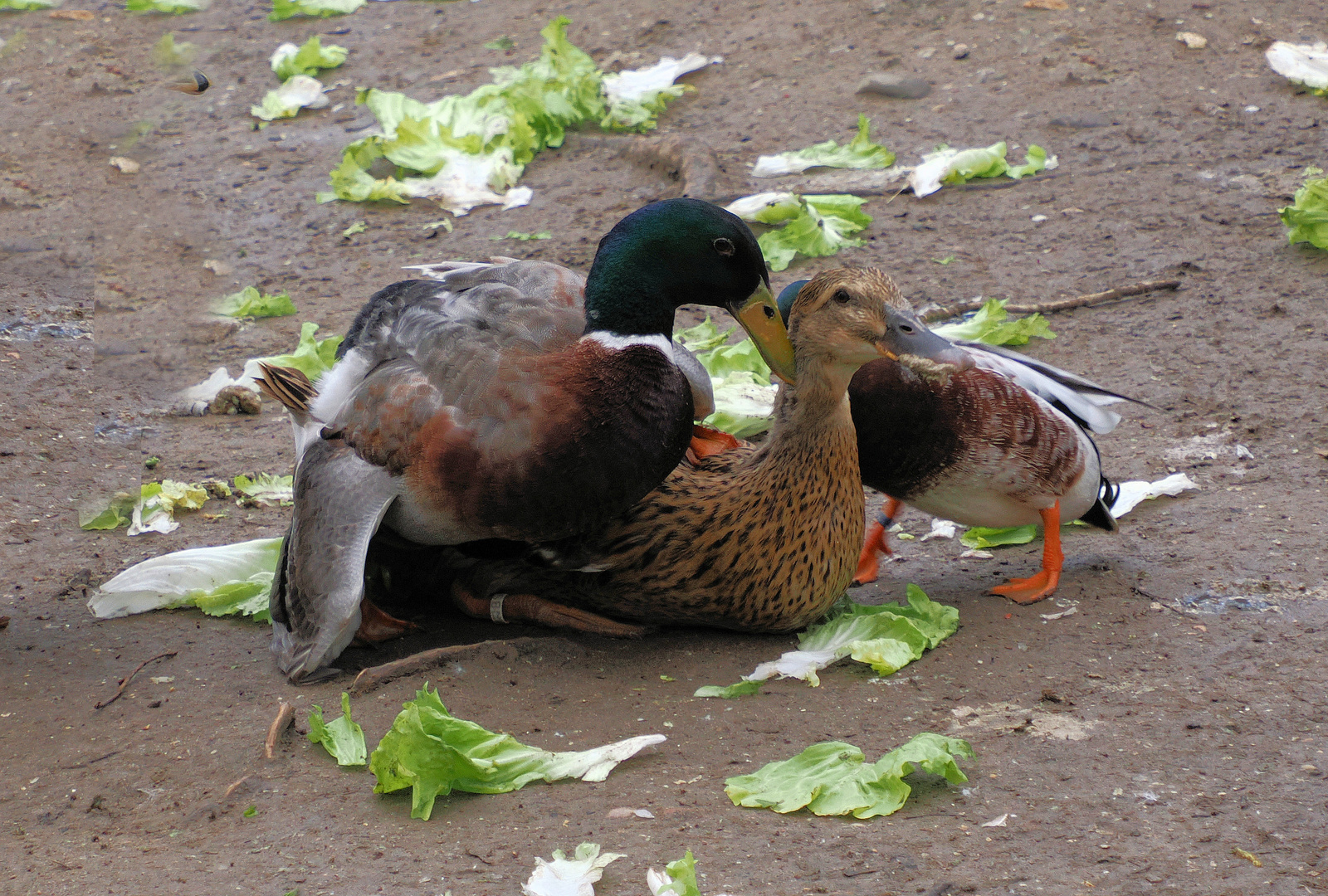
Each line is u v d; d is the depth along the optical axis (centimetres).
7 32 1095
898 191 1527
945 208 1482
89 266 1301
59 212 1266
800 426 714
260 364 779
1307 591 779
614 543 739
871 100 1761
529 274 781
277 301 1309
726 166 1617
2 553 899
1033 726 652
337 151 1758
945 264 1342
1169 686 686
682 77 1898
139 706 705
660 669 731
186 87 1131
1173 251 1321
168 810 604
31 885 539
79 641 786
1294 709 655
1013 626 763
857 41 1928
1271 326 1158
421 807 591
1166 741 632
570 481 694
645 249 701
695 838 562
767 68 1892
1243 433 999
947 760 589
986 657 727
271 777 627
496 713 680
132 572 830
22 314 1284
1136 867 535
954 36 1905
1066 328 1188
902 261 1360
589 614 782
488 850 558
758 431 1055
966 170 1523
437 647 770
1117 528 859
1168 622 756
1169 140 1576
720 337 1188
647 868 539
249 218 1559
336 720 654
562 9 2192
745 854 549
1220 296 1222
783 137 1689
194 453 1066
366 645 775
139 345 1209
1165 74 1738
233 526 947
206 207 1557
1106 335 1169
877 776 586
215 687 724
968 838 559
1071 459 780
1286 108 1628
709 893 522
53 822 596
